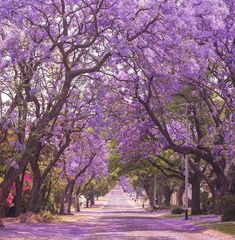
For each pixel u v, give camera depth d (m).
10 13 22.95
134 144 41.88
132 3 22.89
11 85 24.78
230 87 31.41
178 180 68.44
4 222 34.53
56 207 64.00
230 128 30.72
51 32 25.95
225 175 37.06
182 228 33.53
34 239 22.69
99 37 25.12
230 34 26.25
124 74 32.47
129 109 37.25
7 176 25.38
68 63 26.11
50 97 28.80
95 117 34.66
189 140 40.50
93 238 24.62
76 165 52.72
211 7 24.86
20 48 23.81
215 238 24.42
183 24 23.36
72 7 24.91
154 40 24.42
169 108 38.75
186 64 26.25
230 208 35.16
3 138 27.41
